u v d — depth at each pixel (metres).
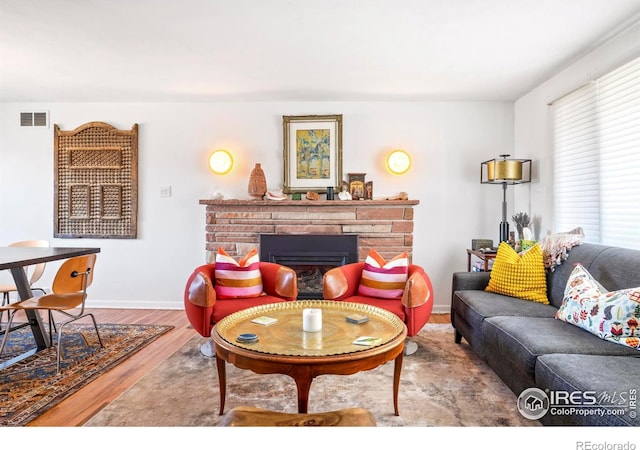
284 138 4.29
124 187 4.39
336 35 2.69
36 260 2.56
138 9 2.35
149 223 4.40
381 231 4.11
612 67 2.76
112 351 3.01
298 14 2.40
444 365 2.76
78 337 3.35
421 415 2.08
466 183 4.30
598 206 2.95
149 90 3.95
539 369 1.79
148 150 4.39
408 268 3.17
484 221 4.31
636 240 2.56
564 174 3.40
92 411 2.12
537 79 3.60
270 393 2.35
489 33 2.65
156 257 4.41
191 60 3.14
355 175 4.17
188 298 2.85
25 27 2.59
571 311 2.19
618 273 2.22
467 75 3.48
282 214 4.16
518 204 4.23
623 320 1.88
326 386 2.45
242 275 3.05
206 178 4.37
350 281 3.18
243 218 4.18
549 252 2.86
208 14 2.41
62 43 2.84
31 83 3.75
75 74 3.49
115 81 3.68
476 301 2.78
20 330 3.58
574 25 2.54
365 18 2.45
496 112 4.29
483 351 2.59
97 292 4.45
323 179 4.29
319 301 2.65
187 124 4.37
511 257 2.96
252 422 1.15
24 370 2.65
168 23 2.53
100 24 2.54
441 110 4.29
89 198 4.41
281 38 2.74
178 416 2.07
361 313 2.42
